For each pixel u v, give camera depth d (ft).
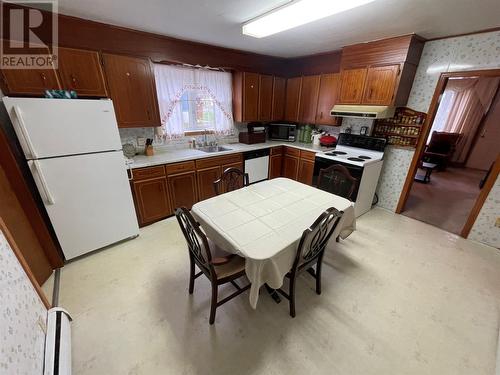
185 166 9.79
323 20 6.93
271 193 6.92
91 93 7.61
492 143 17.66
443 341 4.99
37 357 3.83
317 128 13.74
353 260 7.61
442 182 15.74
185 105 10.87
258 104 12.62
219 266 5.14
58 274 6.78
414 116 9.66
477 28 7.40
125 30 7.91
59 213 6.56
